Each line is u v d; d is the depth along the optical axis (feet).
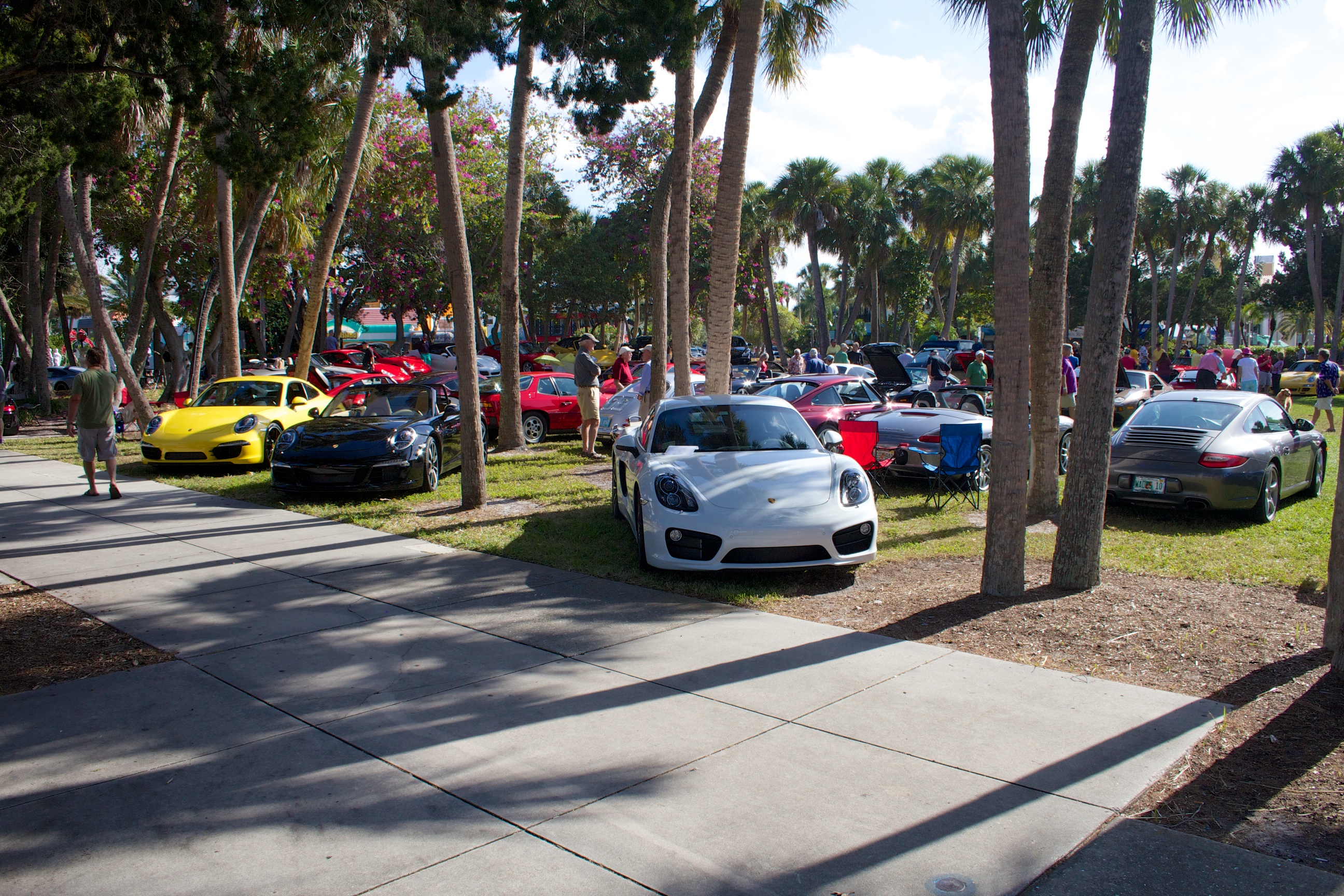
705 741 12.89
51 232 80.89
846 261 163.32
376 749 12.75
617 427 50.39
